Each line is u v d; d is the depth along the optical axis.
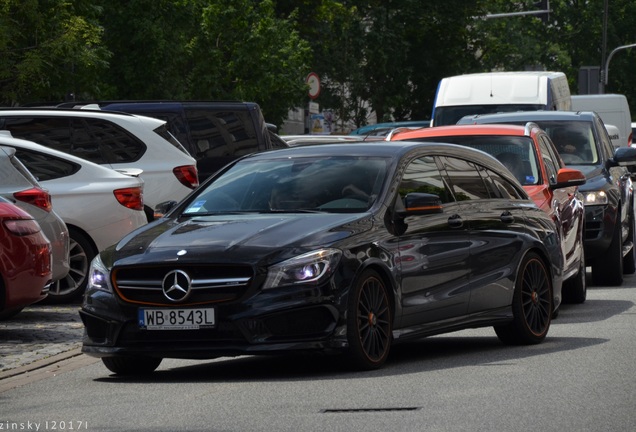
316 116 80.31
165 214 21.45
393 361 20.41
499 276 22.03
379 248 19.47
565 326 25.28
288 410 15.83
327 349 18.47
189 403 16.70
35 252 24.59
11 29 55.06
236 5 78.19
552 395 16.38
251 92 78.88
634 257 38.91
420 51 119.75
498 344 22.86
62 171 31.11
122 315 18.84
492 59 128.12
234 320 18.28
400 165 20.97
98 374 20.56
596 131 36.44
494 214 22.39
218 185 21.31
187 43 74.62
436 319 20.64
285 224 19.27
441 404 15.90
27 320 27.91
